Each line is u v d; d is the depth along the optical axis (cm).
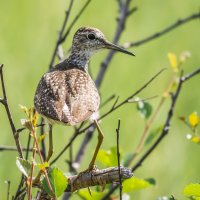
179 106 1766
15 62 1816
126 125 1700
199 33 1966
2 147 1222
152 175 1639
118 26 1454
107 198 1173
